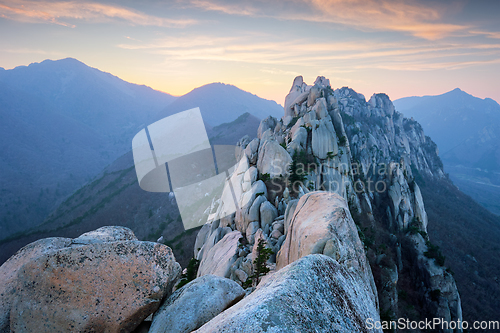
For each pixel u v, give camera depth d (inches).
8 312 169.9
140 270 171.9
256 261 916.0
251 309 105.5
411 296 2994.6
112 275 167.9
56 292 162.1
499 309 3873.0
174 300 182.4
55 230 6053.2
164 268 178.4
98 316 160.1
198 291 187.8
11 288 178.5
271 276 142.8
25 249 203.5
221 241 1515.7
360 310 142.2
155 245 183.8
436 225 5895.7
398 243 3336.6
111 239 230.7
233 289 200.4
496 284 4426.7
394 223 3757.4
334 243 365.7
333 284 137.9
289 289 114.8
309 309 110.3
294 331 95.4
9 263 196.4
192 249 2856.8
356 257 382.0
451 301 2785.4
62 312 158.7
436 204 6766.7
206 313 176.9
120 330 162.7
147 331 177.3
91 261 168.7
